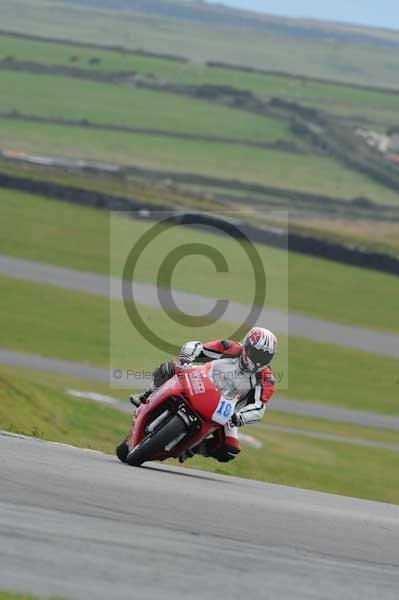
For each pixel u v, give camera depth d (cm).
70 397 10719
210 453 3909
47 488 2545
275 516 2892
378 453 12262
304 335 18850
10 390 9225
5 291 18875
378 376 17325
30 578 1616
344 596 1859
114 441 9194
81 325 17300
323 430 13325
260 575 1936
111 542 1997
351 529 2897
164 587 1709
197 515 2600
